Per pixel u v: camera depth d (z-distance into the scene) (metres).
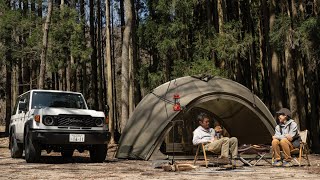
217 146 8.20
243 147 9.23
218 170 7.84
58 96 11.21
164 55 17.89
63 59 20.03
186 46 17.95
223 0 17.66
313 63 15.29
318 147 16.92
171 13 16.70
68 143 9.71
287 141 8.80
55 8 19.47
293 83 15.37
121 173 7.39
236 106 12.41
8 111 26.34
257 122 12.27
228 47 16.02
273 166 8.86
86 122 10.08
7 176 6.92
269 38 16.41
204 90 11.55
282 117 9.03
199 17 20.30
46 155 14.19
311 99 17.25
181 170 7.73
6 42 19.25
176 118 11.11
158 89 12.20
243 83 20.88
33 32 18.81
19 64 23.39
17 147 11.91
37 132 9.58
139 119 11.85
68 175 7.04
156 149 10.98
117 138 25.02
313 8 17.03
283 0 16.08
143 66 19.97
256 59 23.80
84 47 20.14
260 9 20.16
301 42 14.94
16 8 20.81
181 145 12.43
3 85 29.77
